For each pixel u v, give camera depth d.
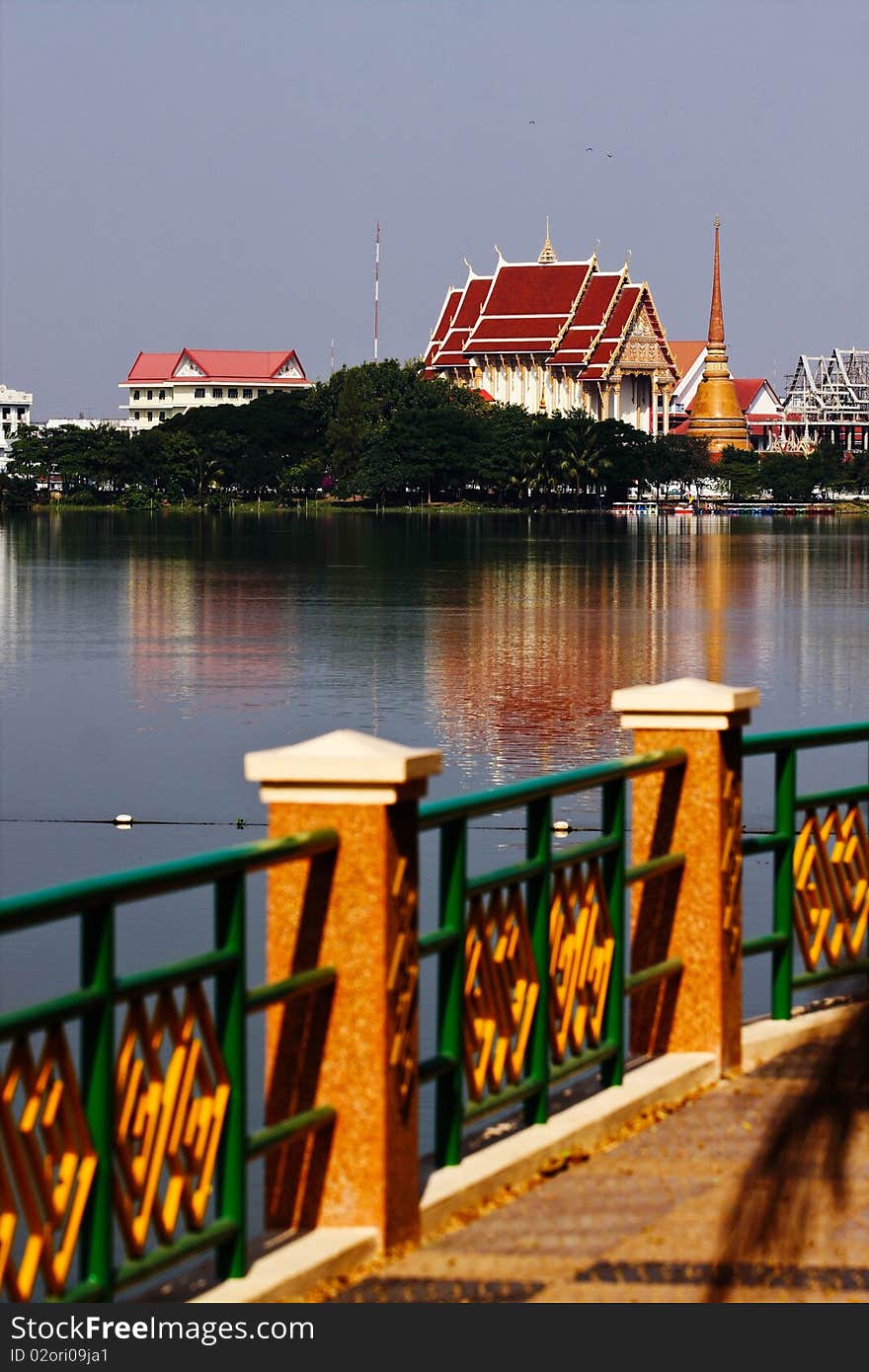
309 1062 12.20
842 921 17.91
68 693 81.88
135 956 33.25
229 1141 11.50
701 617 127.62
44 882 42.88
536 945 14.08
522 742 65.94
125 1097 10.83
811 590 157.62
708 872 15.70
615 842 14.98
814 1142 6.38
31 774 58.62
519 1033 14.02
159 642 106.25
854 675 91.44
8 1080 10.04
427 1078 12.80
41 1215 10.30
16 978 31.67
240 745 65.38
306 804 12.09
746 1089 15.59
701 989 15.77
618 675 90.38
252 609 131.75
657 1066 15.57
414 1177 12.48
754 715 75.88
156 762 61.25
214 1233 11.39
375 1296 11.72
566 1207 13.08
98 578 166.38
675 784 15.78
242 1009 11.45
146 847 47.34
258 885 37.47
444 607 134.62
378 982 12.03
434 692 82.31
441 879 13.09
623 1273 12.00
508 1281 11.90
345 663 94.88
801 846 17.22
